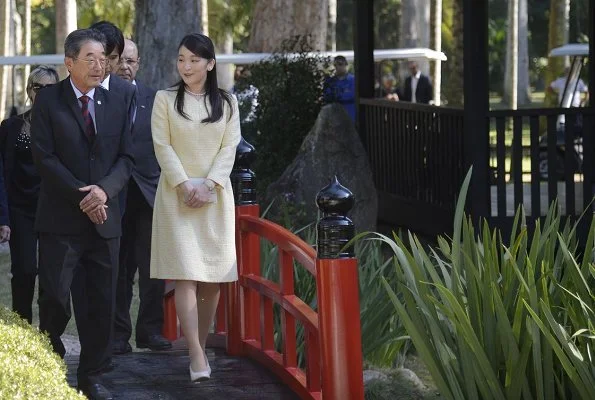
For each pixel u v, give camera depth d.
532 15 98.12
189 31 30.11
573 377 10.06
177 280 12.28
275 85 27.20
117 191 11.64
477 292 11.02
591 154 21.36
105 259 11.76
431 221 23.64
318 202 10.76
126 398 12.16
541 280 10.67
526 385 10.55
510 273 11.11
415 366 15.61
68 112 11.58
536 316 10.02
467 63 20.94
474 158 21.02
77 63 11.53
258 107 26.98
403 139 25.28
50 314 11.85
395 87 43.09
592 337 10.00
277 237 12.38
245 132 26.83
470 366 10.66
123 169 11.77
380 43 94.38
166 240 12.23
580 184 28.47
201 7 30.36
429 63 55.81
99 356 11.92
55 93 11.66
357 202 23.30
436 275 11.09
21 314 14.78
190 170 12.30
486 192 21.11
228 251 12.35
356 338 10.70
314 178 23.00
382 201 26.64
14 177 14.34
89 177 11.59
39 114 11.59
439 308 10.92
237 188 13.66
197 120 12.23
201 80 12.29
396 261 11.30
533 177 21.17
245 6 71.31
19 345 8.76
